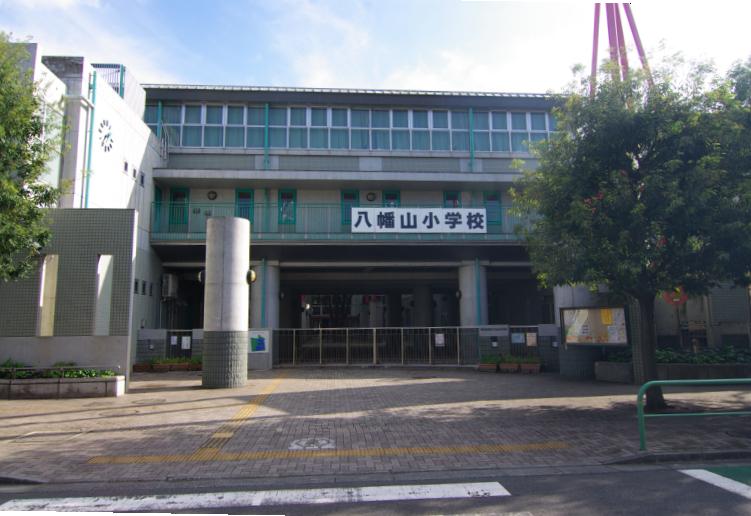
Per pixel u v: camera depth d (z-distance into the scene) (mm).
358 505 5367
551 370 18844
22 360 13031
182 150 22703
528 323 29797
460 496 5609
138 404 11398
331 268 24328
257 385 14750
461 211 21609
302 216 22641
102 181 17375
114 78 20125
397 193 23906
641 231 9000
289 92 23156
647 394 10219
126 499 5609
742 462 6941
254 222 22266
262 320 21312
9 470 6551
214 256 14586
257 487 6004
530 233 11094
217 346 14211
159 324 21938
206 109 23188
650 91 9656
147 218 20938
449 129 24016
